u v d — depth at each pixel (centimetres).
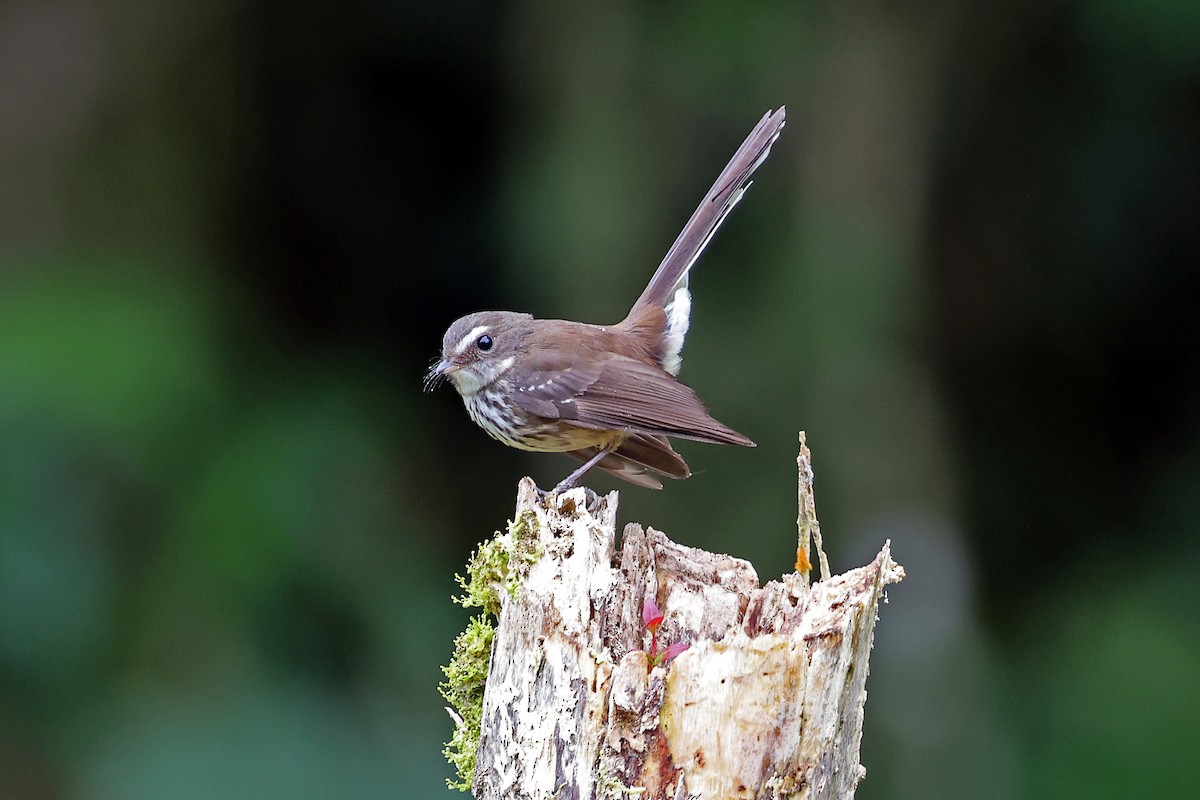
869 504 1234
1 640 1080
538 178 1311
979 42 1324
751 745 501
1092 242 1395
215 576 1152
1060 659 1298
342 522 1220
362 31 1415
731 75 1281
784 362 1262
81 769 1056
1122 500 1420
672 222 1285
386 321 1464
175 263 1316
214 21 1345
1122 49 1317
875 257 1270
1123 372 1427
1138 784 1193
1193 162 1362
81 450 1125
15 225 1266
